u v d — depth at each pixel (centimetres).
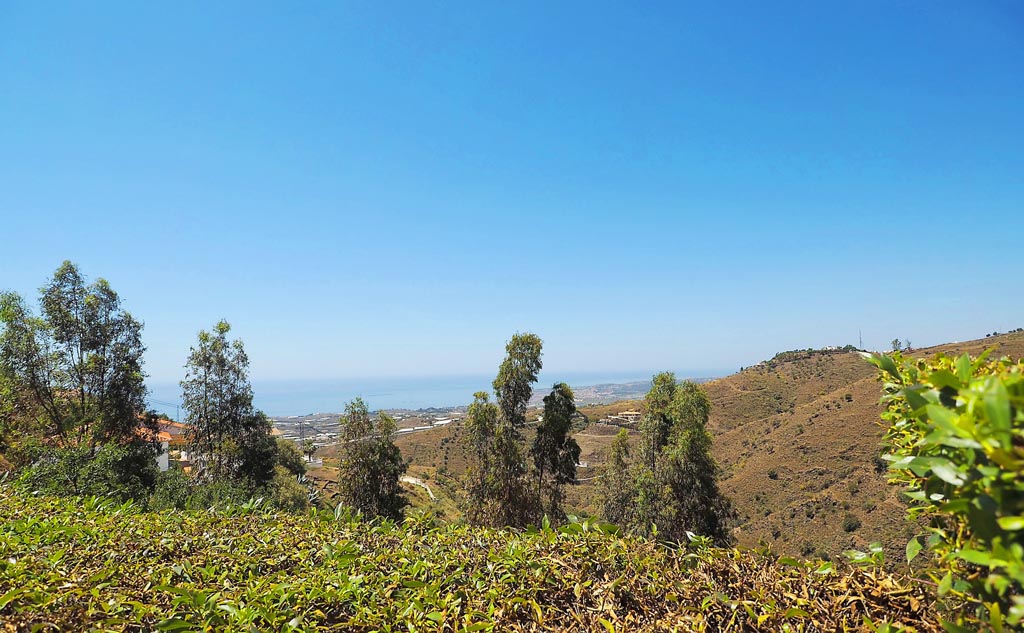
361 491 2314
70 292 2206
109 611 264
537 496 2158
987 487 105
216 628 243
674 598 252
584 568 285
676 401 2277
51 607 264
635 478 2383
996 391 98
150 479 2069
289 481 2797
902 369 175
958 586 149
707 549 292
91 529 396
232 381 2725
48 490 888
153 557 350
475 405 2159
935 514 162
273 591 273
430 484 5134
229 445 2564
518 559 305
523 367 2162
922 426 138
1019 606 100
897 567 233
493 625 246
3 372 2002
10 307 2052
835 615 219
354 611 270
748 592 247
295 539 382
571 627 245
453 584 296
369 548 359
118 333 2309
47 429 2050
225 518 448
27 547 352
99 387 2220
